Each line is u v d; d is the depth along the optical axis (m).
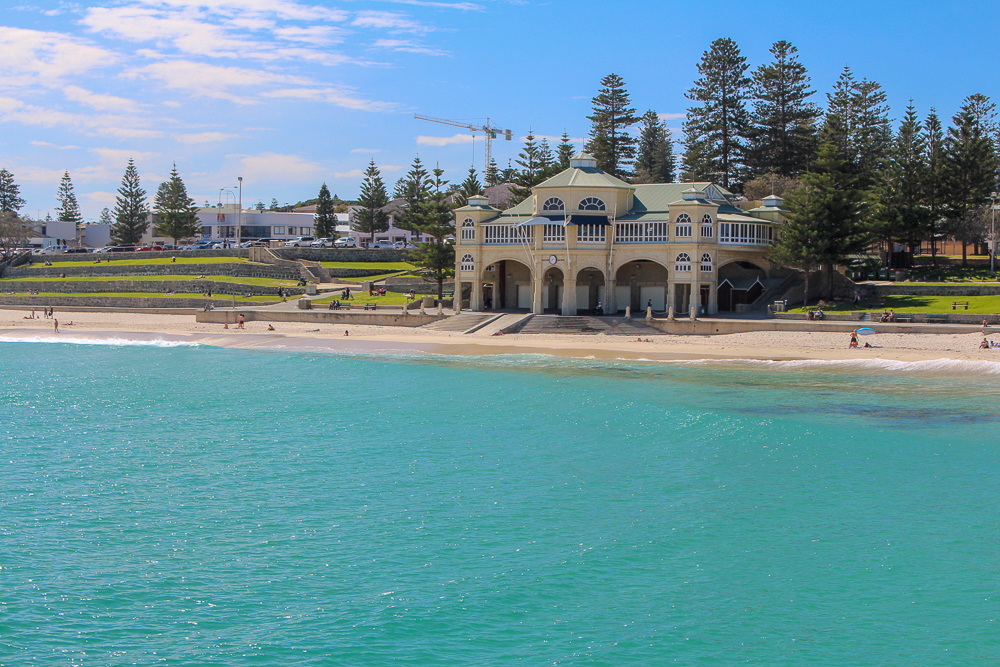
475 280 88.38
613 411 49.59
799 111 115.75
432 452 41.84
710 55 119.06
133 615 25.81
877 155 108.25
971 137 93.56
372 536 31.36
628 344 72.69
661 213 83.38
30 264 134.25
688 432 44.78
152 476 38.34
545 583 27.67
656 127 153.88
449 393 55.66
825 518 32.75
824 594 26.84
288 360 71.31
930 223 92.62
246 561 29.34
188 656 23.53
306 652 23.77
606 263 82.81
